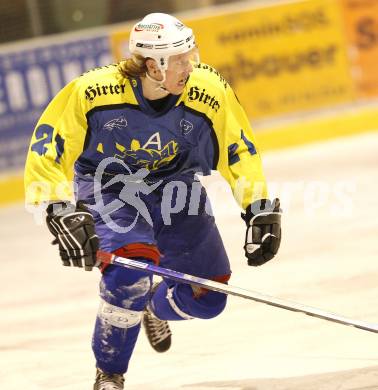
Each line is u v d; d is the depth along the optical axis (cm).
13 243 2420
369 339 1234
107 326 1023
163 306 1172
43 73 3139
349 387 1045
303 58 3409
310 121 3400
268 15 3375
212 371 1184
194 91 1027
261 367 1172
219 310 1130
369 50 3466
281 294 1555
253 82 3366
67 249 993
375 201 2292
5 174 3075
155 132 1035
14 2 3144
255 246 1054
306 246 1917
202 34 3331
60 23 3209
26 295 1844
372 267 1653
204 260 1117
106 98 1009
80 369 1281
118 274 1008
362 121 3450
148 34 984
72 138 1019
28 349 1435
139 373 1221
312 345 1241
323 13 3425
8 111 3086
